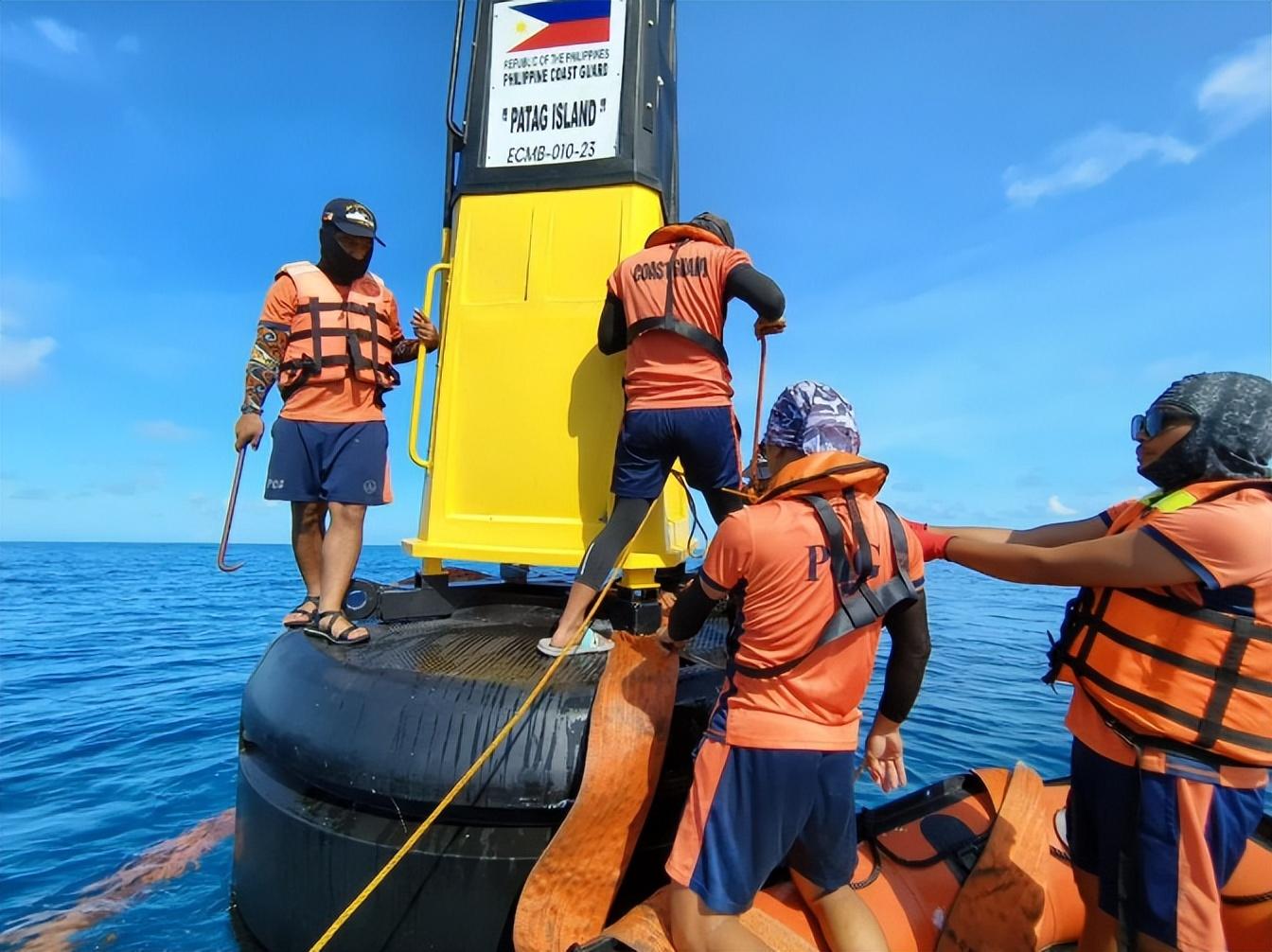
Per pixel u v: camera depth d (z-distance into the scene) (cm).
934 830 297
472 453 396
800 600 209
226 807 500
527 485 386
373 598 373
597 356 382
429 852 255
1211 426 215
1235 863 213
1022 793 313
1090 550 220
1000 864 276
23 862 415
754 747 208
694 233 331
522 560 375
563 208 395
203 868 404
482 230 405
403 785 260
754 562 214
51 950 324
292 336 364
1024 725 665
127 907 361
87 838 448
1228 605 207
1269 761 205
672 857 213
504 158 405
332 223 357
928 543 263
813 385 249
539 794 256
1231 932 262
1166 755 210
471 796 255
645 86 402
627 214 387
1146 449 231
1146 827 210
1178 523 206
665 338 325
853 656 213
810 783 209
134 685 880
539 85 405
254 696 327
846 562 211
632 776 247
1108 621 227
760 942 205
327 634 337
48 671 960
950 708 720
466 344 401
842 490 222
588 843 239
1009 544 243
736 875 205
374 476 365
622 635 281
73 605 1755
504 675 293
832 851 220
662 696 267
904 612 225
